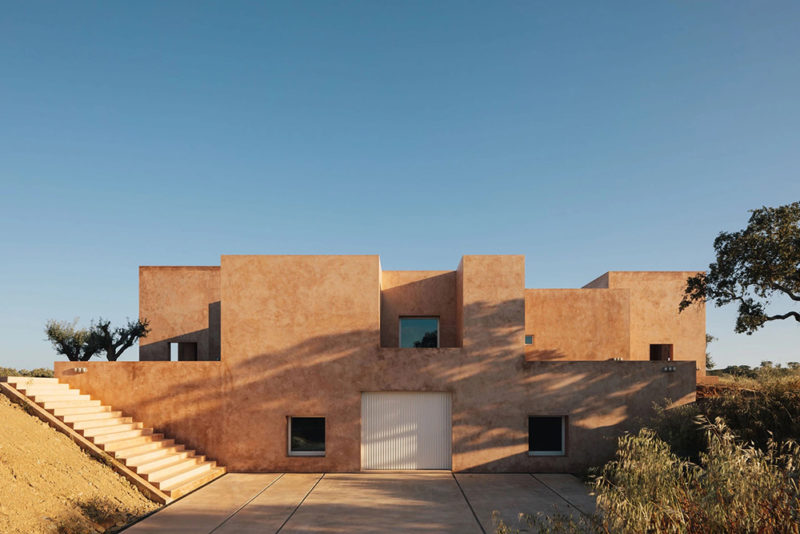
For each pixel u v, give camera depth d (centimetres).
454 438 1492
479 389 1505
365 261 1540
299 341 1521
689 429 1330
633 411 1491
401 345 1764
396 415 1519
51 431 1245
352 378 1509
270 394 1507
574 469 1479
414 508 1107
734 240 2108
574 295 1836
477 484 1335
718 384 2177
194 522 1010
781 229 1975
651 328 2334
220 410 1504
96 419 1388
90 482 1101
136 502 1113
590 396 1497
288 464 1488
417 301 1761
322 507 1117
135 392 1507
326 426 1500
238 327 1527
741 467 530
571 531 586
